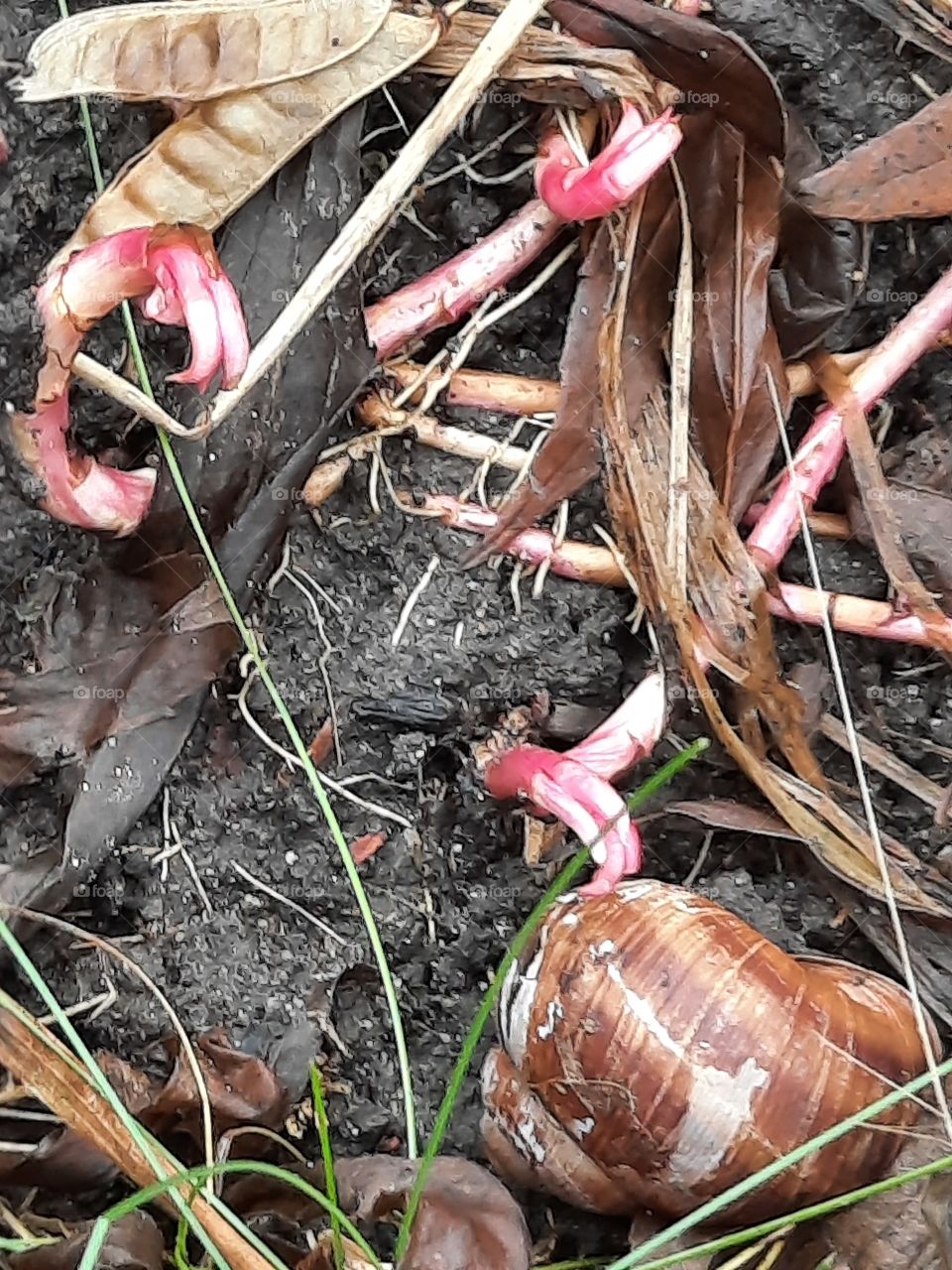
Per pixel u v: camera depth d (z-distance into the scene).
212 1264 0.12
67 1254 0.12
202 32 0.12
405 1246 0.12
